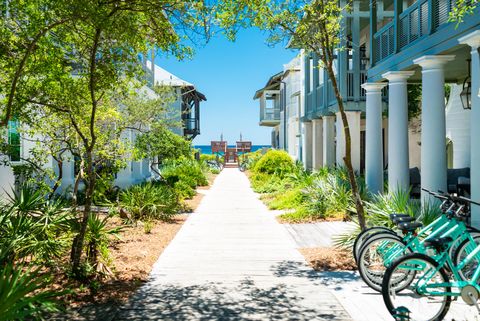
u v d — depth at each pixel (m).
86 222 6.16
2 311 3.36
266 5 7.10
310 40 7.63
